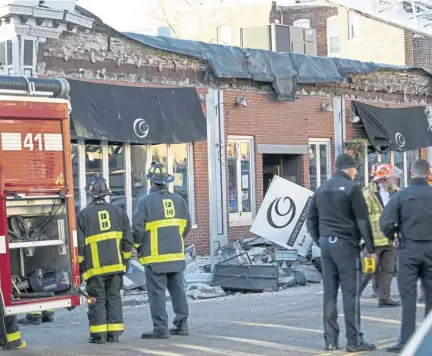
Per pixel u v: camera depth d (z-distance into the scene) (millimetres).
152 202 20859
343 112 47594
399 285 18234
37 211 19297
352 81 47906
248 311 25969
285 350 19125
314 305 26953
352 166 18812
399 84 51500
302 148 45125
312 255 36594
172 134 37250
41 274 19219
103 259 20359
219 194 40844
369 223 18344
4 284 18156
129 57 36875
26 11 31844
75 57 34781
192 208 39781
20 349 20062
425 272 18062
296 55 44375
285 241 37438
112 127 34906
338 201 18375
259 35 54000
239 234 41844
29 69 32812
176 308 21469
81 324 25312
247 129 42281
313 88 45812
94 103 34531
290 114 44531
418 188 17969
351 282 18484
